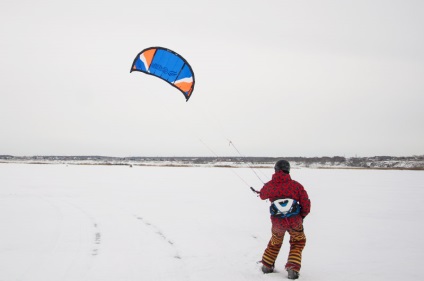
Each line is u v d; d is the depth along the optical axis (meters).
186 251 6.68
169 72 7.41
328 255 6.55
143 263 5.86
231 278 5.14
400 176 37.78
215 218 10.62
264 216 11.12
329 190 20.12
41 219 10.09
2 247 6.82
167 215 11.08
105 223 9.58
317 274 5.36
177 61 7.21
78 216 10.70
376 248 7.13
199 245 7.18
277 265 5.81
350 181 28.39
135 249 6.80
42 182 24.44
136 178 30.33
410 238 8.09
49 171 41.56
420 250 6.98
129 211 11.84
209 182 26.45
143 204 13.66
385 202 14.80
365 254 6.63
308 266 5.81
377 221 10.34
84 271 5.38
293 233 5.20
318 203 14.49
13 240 7.42
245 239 7.80
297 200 5.27
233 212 11.90
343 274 5.38
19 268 5.48
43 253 6.41
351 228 9.28
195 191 19.30
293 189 5.24
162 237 7.92
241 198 16.11
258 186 23.23
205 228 9.02
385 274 5.41
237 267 5.68
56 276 5.13
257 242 7.52
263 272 5.40
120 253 6.48
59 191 18.41
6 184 22.31
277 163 5.46
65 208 12.37
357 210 12.55
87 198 15.46
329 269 5.63
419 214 11.67
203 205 13.59
